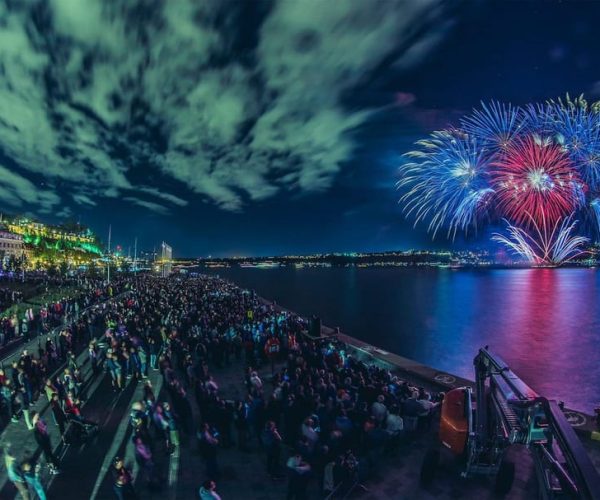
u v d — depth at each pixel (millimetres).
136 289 59406
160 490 10430
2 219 136125
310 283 151000
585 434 13500
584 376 32750
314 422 11602
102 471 11234
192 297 45719
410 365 22375
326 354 19953
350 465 10156
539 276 192125
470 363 37312
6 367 20484
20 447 12461
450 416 11562
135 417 11969
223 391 17938
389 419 12219
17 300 41500
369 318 62844
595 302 83812
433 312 69812
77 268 125188
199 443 10844
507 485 10227
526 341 46656
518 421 7609
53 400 12594
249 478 11086
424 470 10688
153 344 20531
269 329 24578
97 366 19344
